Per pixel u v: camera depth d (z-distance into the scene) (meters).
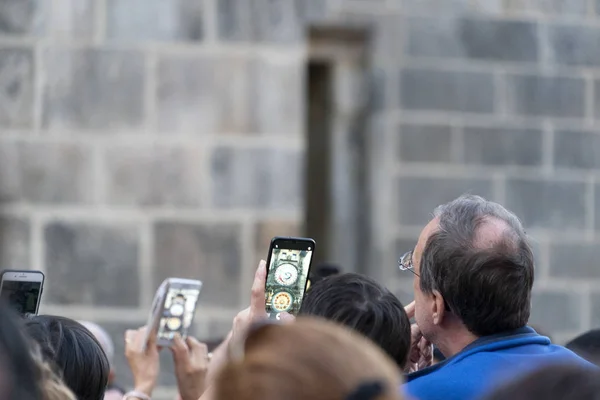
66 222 9.59
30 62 9.61
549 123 10.91
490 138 10.86
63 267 9.57
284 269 4.74
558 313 10.83
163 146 9.75
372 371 2.26
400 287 10.80
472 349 4.12
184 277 9.72
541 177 10.88
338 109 11.04
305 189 11.32
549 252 10.84
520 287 4.20
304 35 10.08
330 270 7.31
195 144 9.79
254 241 9.84
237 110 9.88
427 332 4.37
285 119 9.95
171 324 5.59
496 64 10.90
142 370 5.56
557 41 10.95
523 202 10.86
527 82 10.90
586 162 10.95
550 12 10.95
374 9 10.77
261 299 4.60
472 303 4.19
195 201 9.76
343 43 10.96
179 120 9.78
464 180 10.84
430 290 4.32
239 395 2.26
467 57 10.88
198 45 9.83
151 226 9.70
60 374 3.90
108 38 9.71
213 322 9.72
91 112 9.66
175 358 5.60
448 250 4.23
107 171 9.66
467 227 4.26
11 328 2.46
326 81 11.17
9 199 9.56
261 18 9.95
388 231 10.83
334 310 3.94
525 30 10.92
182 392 5.61
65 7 9.66
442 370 4.04
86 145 9.65
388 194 10.84
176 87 9.80
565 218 10.90
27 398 2.44
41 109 9.61
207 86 9.84
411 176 10.83
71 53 9.66
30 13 9.63
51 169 9.61
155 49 9.76
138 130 9.73
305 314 4.02
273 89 9.95
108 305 9.60
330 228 11.20
